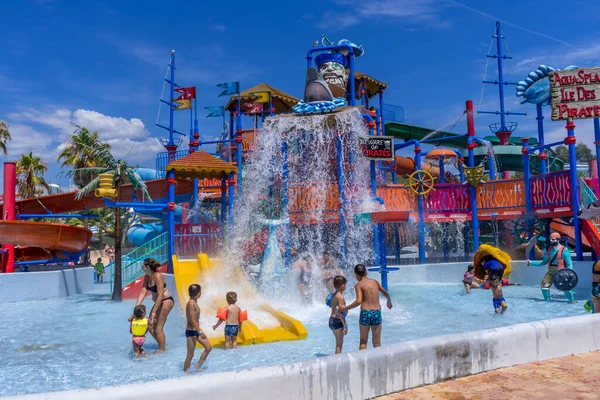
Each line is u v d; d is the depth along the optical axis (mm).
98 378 7000
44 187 40219
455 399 4934
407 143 19625
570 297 12469
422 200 18391
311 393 4691
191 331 7289
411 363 5355
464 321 10547
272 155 16422
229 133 27312
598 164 16094
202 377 4332
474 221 18016
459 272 17672
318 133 15906
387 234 22703
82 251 20359
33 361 8109
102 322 12164
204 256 13984
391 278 17516
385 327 10133
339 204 15516
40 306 15289
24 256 19797
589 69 14883
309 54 20500
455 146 33375
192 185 21328
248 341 8812
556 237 12891
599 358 6340
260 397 4441
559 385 5266
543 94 19734
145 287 8797
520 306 12227
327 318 11641
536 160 30609
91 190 19969
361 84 26891
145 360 8000
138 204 15297
